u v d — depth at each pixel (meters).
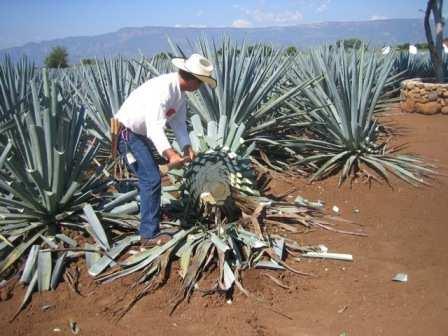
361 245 4.36
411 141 7.67
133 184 4.86
